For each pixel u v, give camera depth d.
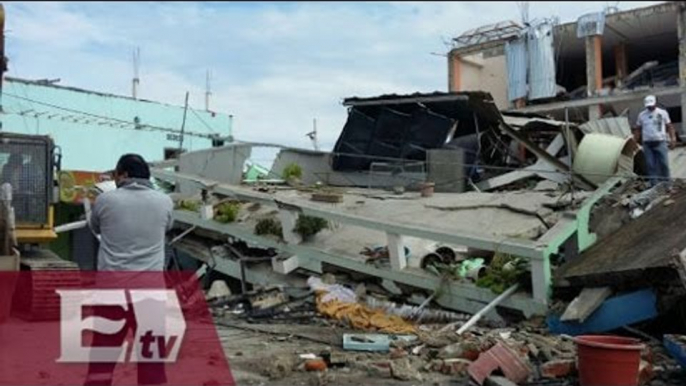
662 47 29.64
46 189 11.48
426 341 8.66
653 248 9.60
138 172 6.05
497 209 13.65
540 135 18.61
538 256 10.35
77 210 19.33
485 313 10.49
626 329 9.20
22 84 24.31
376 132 19.44
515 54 28.70
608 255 10.33
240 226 15.16
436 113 18.72
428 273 11.89
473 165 17.62
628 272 9.06
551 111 27.23
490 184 16.98
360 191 17.22
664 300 8.83
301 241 13.97
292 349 8.48
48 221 11.47
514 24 29.66
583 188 15.48
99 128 26.55
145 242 5.86
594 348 6.47
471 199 14.62
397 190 17.05
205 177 18.53
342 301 11.67
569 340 8.79
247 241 14.80
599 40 27.64
